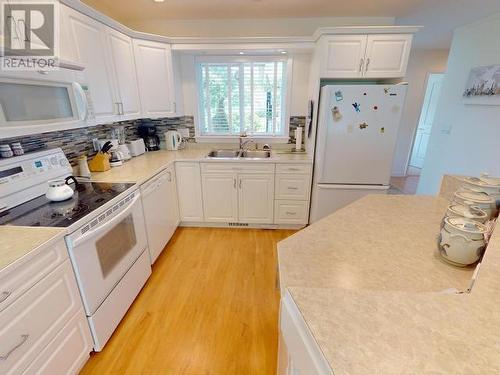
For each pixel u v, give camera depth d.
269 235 2.95
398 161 5.21
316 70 2.65
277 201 2.94
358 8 2.58
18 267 1.02
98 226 1.49
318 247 1.04
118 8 2.55
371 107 2.45
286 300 0.65
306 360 0.51
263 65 3.11
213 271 2.33
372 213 1.37
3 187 1.45
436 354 0.44
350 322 0.51
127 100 2.44
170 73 2.85
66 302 1.29
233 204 2.97
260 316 1.83
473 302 0.56
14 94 1.27
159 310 1.88
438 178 3.52
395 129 2.50
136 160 2.74
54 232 1.22
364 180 2.67
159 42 2.70
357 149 2.58
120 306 1.75
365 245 1.06
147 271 2.17
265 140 3.31
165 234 2.59
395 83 2.59
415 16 2.81
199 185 2.92
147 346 1.60
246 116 3.32
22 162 1.58
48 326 1.18
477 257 0.86
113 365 1.49
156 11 2.64
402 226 1.22
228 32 2.95
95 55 1.98
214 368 1.48
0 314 0.96
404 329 0.49
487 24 2.75
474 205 1.05
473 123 2.92
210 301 1.97
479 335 0.47
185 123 3.35
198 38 2.71
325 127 2.53
